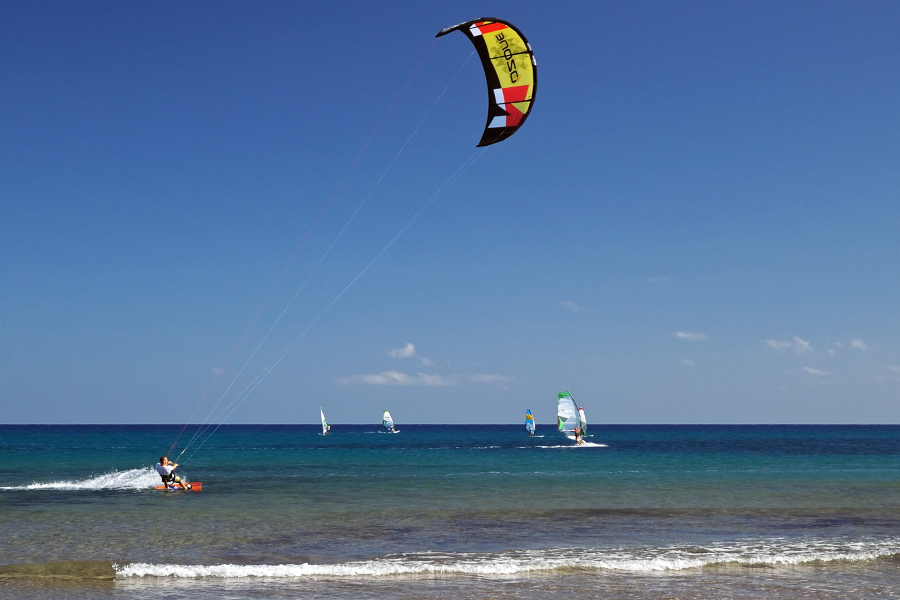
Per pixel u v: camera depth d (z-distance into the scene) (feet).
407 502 72.64
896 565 41.81
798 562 42.34
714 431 652.89
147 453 185.68
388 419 459.32
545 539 50.70
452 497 77.66
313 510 65.87
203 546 47.73
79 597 33.96
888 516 62.80
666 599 34.32
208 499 74.33
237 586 36.19
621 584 37.06
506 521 59.26
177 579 37.60
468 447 236.63
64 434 442.50
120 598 33.78
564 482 97.45
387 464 141.08
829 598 34.71
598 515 62.75
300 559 43.55
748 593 35.47
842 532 54.19
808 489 88.07
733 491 85.30
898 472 119.96
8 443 262.88
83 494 78.54
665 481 99.71
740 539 50.75
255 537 51.24
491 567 40.42
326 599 33.71
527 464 141.08
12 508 66.33
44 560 42.93
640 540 50.31
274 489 85.97
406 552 45.73
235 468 127.13
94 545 47.78
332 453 192.65
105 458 159.74
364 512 64.54
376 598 33.94
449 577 38.40
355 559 43.52
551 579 38.11
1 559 43.19
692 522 59.00
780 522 59.00
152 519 59.62
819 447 248.93
